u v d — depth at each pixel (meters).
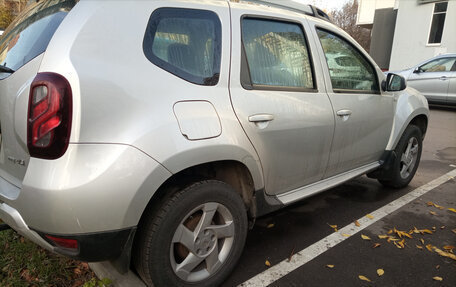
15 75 1.81
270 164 2.38
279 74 2.50
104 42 1.72
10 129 1.81
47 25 1.87
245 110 2.17
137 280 2.14
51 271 2.29
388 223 3.23
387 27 20.00
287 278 2.40
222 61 2.16
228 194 2.11
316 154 2.74
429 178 4.55
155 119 1.77
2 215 1.85
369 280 2.39
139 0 1.88
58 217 1.59
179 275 1.99
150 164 1.72
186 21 2.05
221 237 2.18
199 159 1.91
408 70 11.21
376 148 3.49
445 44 15.55
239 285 2.32
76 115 1.59
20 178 1.81
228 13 2.26
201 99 1.98
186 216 1.94
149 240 1.85
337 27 3.16
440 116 9.60
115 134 1.66
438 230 3.11
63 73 1.60
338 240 2.90
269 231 3.04
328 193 3.96
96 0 1.77
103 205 1.63
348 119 2.96
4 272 2.29
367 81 3.32
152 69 1.85
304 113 2.55
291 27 2.68
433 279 2.42
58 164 1.59
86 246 1.67
